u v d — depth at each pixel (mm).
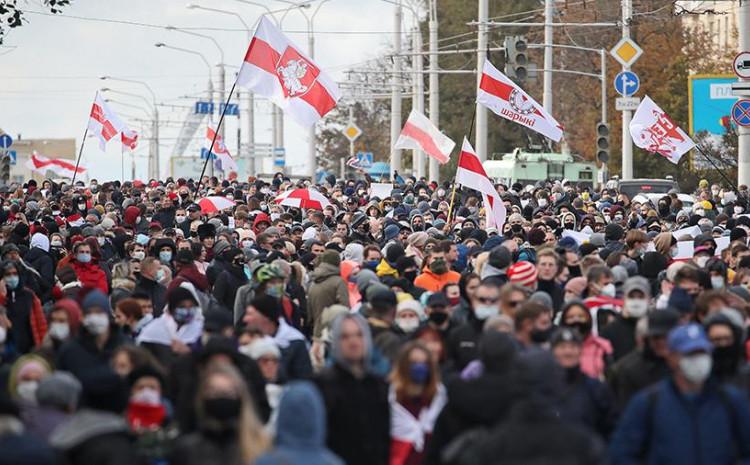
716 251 52406
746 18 84250
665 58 176000
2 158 136750
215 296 44281
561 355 26594
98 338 29891
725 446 23359
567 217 65000
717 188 98938
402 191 102562
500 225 59375
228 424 22969
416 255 50281
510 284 32188
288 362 32969
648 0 177500
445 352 30703
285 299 39375
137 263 48844
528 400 21578
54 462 22234
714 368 26750
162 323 33125
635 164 173250
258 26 70062
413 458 26594
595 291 36688
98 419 23641
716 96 137625
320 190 106188
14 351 36906
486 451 21469
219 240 52875
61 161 161000
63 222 69938
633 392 27547
